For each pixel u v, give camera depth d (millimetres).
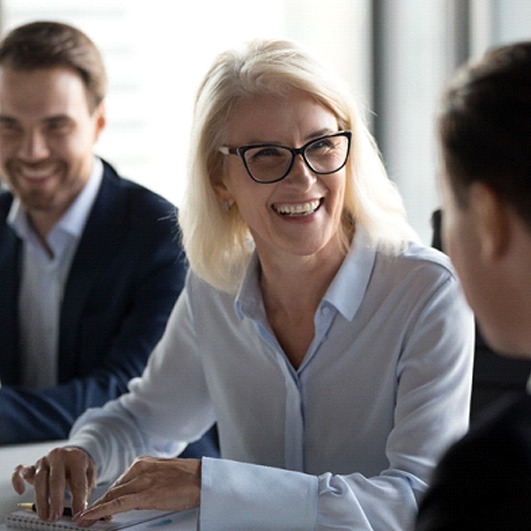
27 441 3281
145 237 3773
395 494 2238
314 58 2422
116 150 6305
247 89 2404
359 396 2523
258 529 2197
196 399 2906
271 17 6250
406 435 2357
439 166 1324
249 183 2430
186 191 2666
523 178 1189
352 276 2496
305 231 2402
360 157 2479
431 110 6367
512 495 1155
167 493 2230
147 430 2900
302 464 2596
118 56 6246
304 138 2375
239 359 2691
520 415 1211
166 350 2906
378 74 6379
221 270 2676
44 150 3770
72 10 6246
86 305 3760
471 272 1278
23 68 3762
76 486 2514
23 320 3908
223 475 2221
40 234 3885
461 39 6242
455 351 2416
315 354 2545
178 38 6234
